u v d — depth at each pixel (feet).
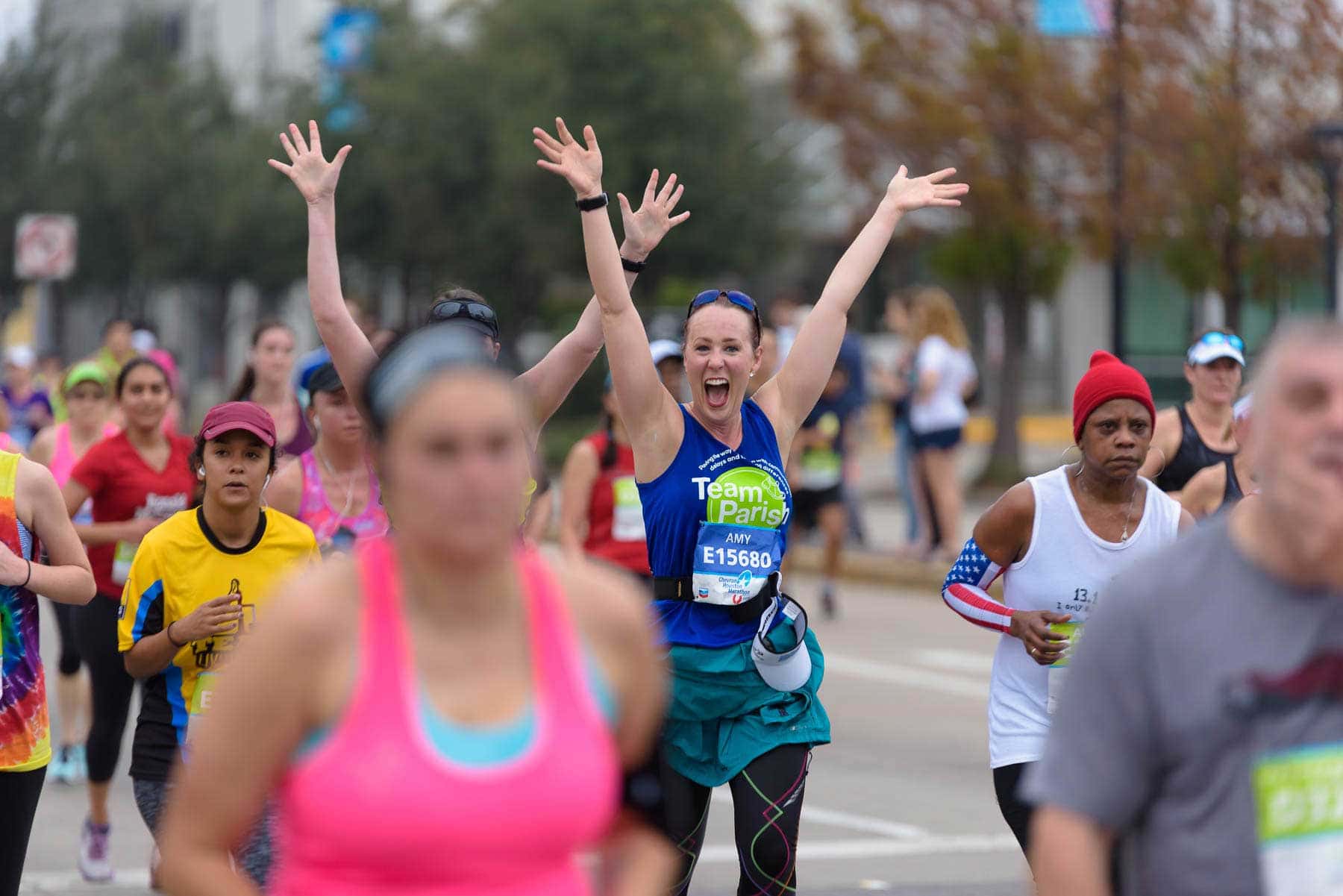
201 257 374.63
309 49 405.80
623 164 313.53
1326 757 29.43
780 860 54.39
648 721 30.09
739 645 55.36
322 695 27.68
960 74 218.79
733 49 333.62
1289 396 29.32
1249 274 199.11
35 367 254.68
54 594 55.83
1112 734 30.14
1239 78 188.03
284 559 59.52
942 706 122.31
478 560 27.68
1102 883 30.17
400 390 27.53
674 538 55.77
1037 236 221.25
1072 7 196.44
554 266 318.04
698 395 56.24
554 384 56.49
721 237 324.39
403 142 320.29
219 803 28.14
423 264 328.90
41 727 55.83
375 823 27.20
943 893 76.33
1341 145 183.21
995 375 391.86
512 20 324.19
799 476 159.12
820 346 59.06
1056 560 57.16
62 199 370.94
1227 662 29.50
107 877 76.43
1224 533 30.17
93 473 82.84
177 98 383.65
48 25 387.55
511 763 27.68
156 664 57.98
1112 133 199.41
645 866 30.32
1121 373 56.59
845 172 232.32
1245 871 29.66
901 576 180.04
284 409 96.84
